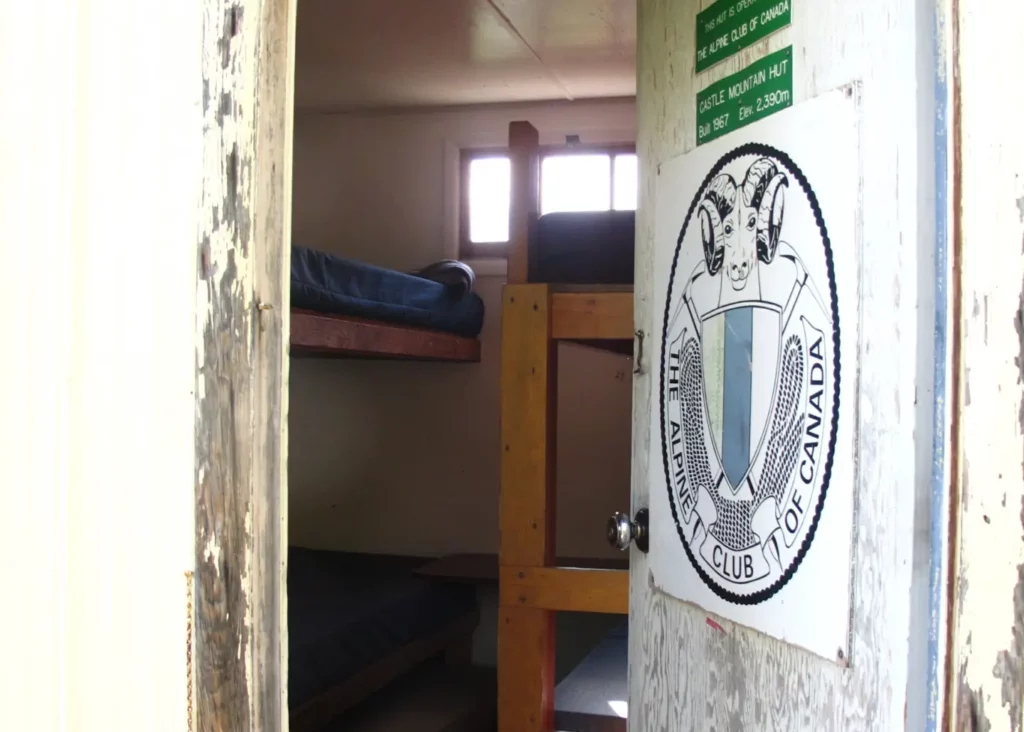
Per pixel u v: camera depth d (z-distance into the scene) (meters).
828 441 0.96
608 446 4.09
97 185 0.83
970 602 0.72
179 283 0.81
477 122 4.30
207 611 0.81
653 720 1.41
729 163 1.19
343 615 3.17
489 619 4.20
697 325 1.28
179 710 0.82
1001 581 0.69
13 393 0.85
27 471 0.85
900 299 0.84
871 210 0.89
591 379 4.12
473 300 4.09
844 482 0.93
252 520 0.80
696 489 1.27
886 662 0.85
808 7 1.02
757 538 1.11
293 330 2.60
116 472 0.83
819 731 0.97
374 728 3.30
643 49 1.49
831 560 0.95
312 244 4.47
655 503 1.40
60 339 0.84
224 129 0.80
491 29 3.22
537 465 2.47
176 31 0.81
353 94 4.11
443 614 3.84
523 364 2.48
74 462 0.84
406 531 4.37
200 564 0.81
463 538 4.32
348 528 4.43
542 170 4.22
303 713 2.72
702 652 1.25
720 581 1.20
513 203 2.64
